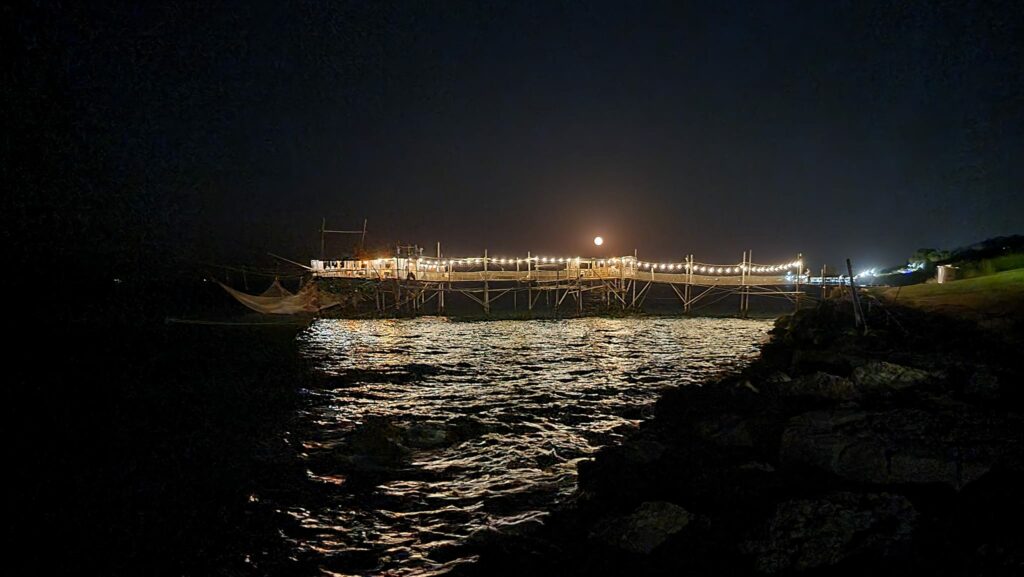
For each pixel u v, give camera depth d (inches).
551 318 2315.5
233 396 786.8
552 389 844.6
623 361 1149.1
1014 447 326.0
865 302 1063.0
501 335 1692.9
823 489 327.0
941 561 234.7
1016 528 253.4
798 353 748.0
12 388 807.1
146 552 337.7
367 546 342.6
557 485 430.0
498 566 298.7
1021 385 483.2
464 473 463.2
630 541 294.4
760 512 313.4
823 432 371.6
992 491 292.0
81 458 503.5
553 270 2536.9
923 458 316.2
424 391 832.9
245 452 522.9
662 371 1016.2
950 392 489.4
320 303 2094.0
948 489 305.6
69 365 1008.2
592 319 2301.9
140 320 1614.2
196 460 500.4
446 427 581.9
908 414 394.6
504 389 846.5
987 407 443.5
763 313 2694.4
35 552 335.9
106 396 767.1
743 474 366.0
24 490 430.6
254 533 360.8
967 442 336.2
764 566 256.5
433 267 2399.1
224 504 405.4
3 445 539.5
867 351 710.5
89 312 1589.6
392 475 460.4
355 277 2244.1
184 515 388.2
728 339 1574.8
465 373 999.0
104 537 354.9
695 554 280.4
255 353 1240.2
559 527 339.3
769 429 454.9
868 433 358.0
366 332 1772.9
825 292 1786.4
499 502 402.0
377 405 735.7
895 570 235.1
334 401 760.3
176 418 653.3
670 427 539.2
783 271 2541.8
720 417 480.4
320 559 327.9
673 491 360.2
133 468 478.0
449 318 2282.2
